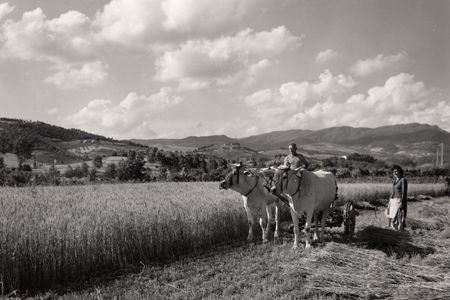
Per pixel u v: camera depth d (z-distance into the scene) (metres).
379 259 8.77
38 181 31.53
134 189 21.25
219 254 11.11
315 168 14.96
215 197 15.88
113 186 25.19
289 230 13.63
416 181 68.06
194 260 10.61
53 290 8.34
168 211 12.02
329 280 7.89
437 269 8.45
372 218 19.16
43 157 162.75
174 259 10.78
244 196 12.98
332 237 13.16
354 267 8.47
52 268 8.73
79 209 11.44
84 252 9.34
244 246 12.10
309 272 8.44
